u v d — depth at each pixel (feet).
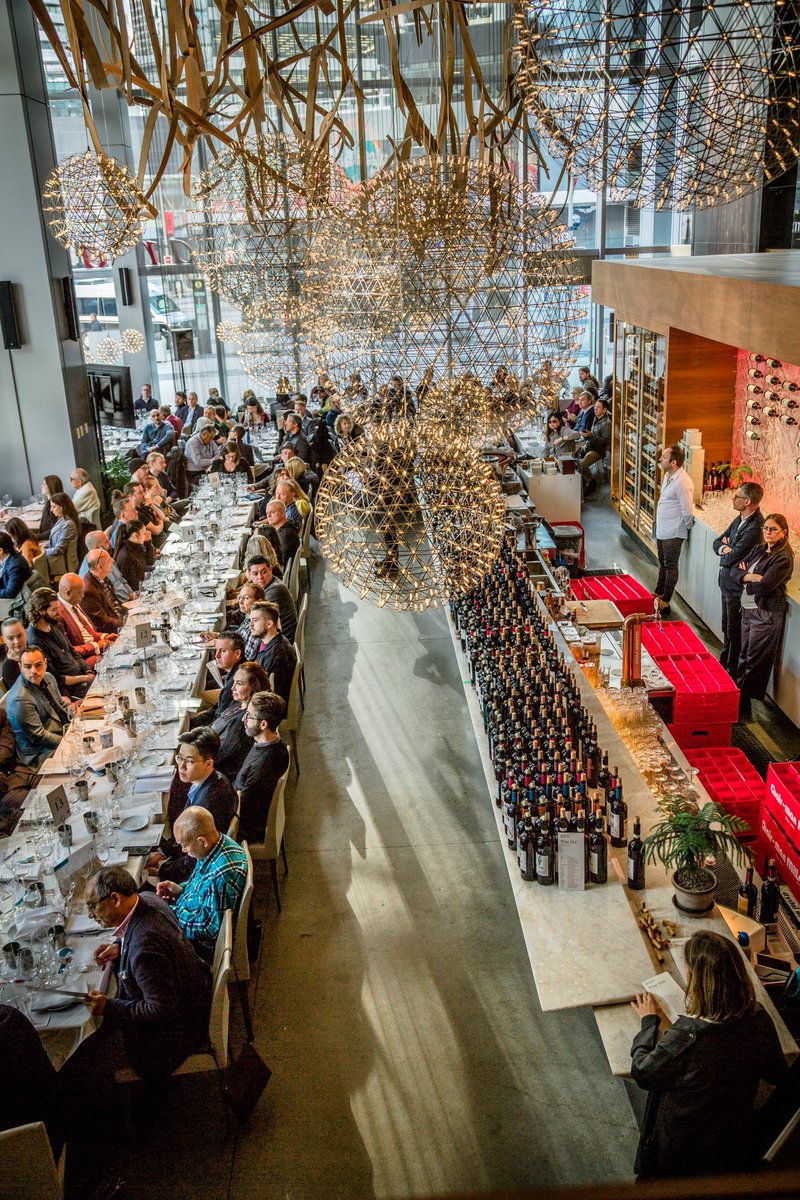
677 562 33.40
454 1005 16.33
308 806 22.30
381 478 13.16
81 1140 13.91
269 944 17.95
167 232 58.70
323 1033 15.81
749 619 26.13
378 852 20.57
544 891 15.20
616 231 56.39
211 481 40.22
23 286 40.22
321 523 13.83
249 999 16.61
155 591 28.73
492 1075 14.87
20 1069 11.64
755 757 25.00
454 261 12.30
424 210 11.88
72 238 24.43
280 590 25.41
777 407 30.76
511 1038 15.60
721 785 19.51
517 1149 13.55
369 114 50.14
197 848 14.93
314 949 17.78
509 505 32.42
